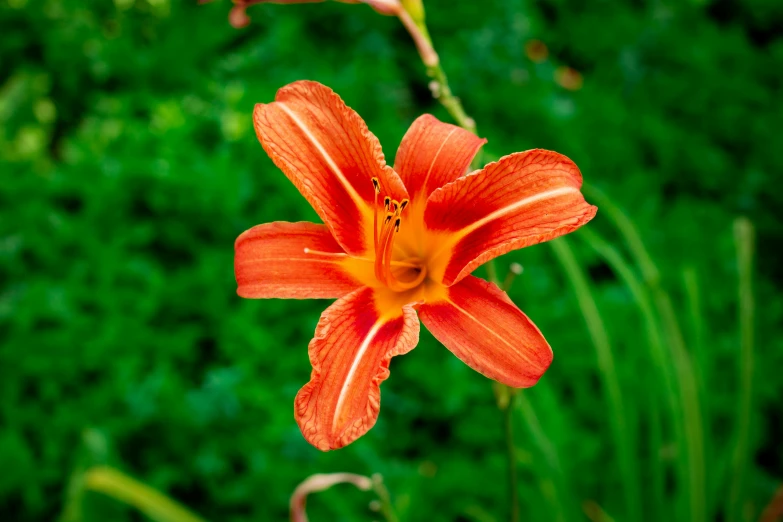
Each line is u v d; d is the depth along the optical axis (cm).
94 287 61
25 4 81
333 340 28
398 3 31
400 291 30
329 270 30
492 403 56
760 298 67
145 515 52
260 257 30
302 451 52
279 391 55
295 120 29
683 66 86
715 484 46
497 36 80
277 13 84
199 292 62
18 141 77
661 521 45
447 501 53
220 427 53
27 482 51
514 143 71
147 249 66
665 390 44
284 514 51
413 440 57
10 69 82
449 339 28
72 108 82
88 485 42
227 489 52
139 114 77
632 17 92
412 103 82
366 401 27
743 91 82
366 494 51
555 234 27
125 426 53
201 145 72
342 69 76
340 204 30
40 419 55
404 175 30
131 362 56
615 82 87
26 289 60
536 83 78
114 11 87
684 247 66
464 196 29
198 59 81
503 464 52
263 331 58
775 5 94
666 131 77
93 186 65
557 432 48
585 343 56
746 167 77
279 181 65
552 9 97
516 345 27
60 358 56
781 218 73
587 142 75
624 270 45
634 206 69
